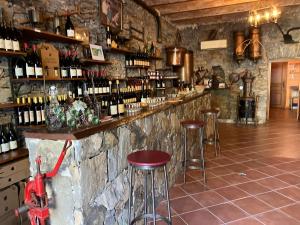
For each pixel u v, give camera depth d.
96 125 1.64
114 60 4.06
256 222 2.19
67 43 3.02
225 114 7.25
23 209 1.48
